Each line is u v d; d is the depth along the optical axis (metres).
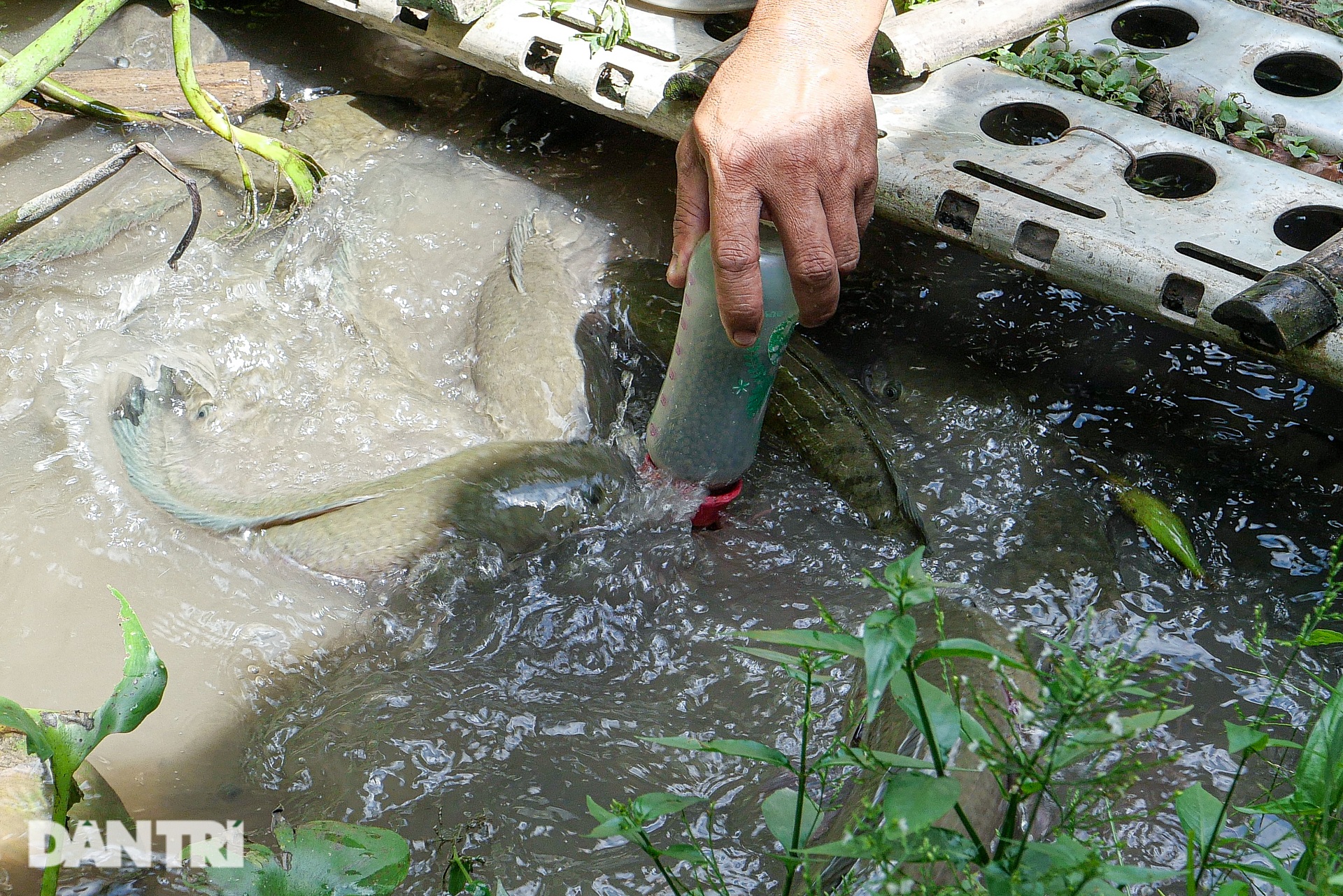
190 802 0.91
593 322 1.23
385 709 0.96
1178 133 1.19
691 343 0.99
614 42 1.23
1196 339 1.21
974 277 1.27
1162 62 1.28
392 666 1.00
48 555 1.02
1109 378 1.18
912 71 1.25
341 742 0.94
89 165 1.34
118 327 1.19
